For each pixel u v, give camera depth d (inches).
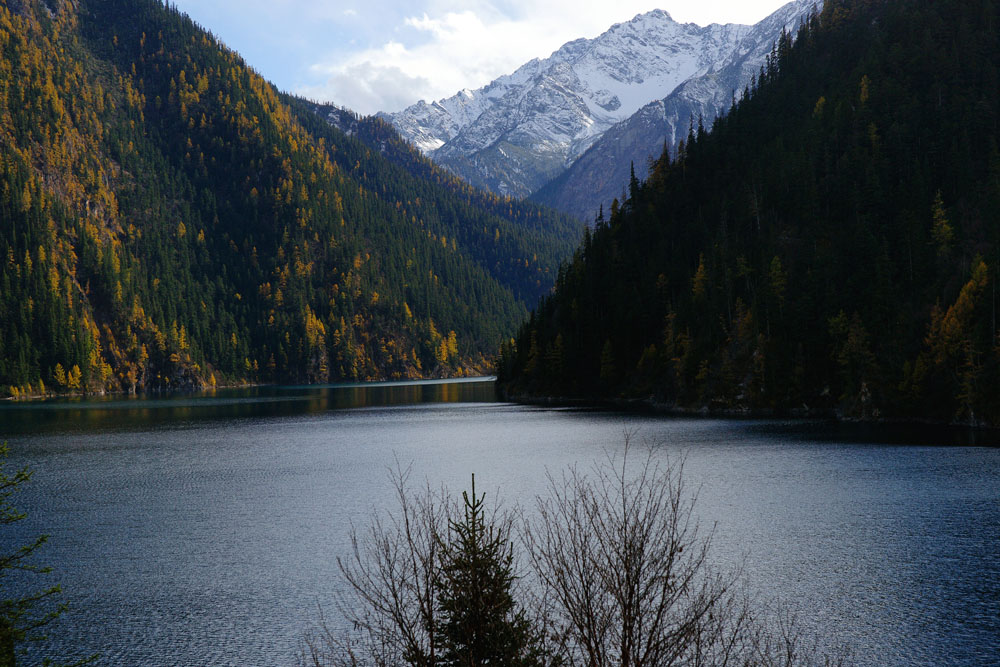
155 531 2213.3
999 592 1574.8
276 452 3969.0
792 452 3543.3
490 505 2231.8
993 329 4525.1
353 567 1786.4
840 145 7214.6
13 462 3654.0
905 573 1692.9
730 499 2464.3
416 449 3969.0
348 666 746.2
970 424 4488.2
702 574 1673.2
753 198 7145.7
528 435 4503.0
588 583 532.1
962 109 6835.6
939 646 1311.5
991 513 2255.2
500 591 562.9
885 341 5128.0
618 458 3403.1
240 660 1311.5
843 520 2172.7
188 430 5216.5
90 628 1469.0
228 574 1786.4
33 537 2161.7
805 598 1533.0
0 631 859.4
